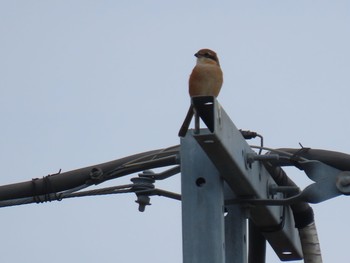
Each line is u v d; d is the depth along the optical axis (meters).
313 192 8.42
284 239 9.83
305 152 9.31
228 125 7.26
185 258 7.50
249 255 10.22
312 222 10.04
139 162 9.68
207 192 7.63
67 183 9.91
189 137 7.79
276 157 7.95
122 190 9.75
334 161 9.23
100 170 9.80
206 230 7.54
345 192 8.38
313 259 9.98
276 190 9.05
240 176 7.78
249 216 8.73
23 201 10.02
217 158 7.30
